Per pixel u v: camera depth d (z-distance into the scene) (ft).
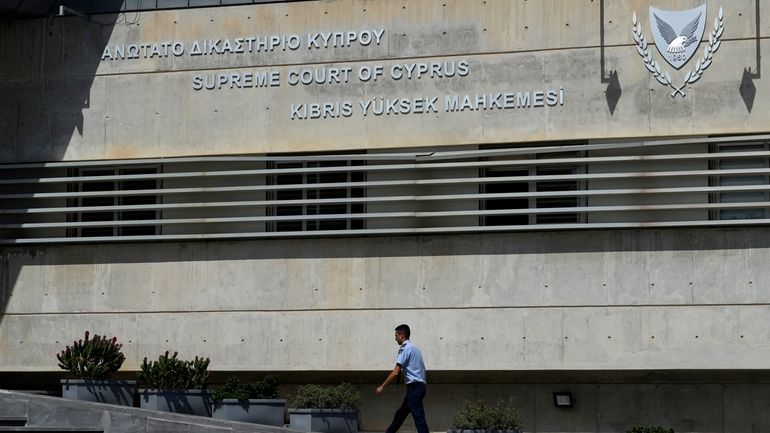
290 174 79.51
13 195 81.76
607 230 74.64
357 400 69.21
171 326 79.25
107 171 82.28
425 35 78.28
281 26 80.23
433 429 76.74
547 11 76.89
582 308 74.38
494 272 75.66
